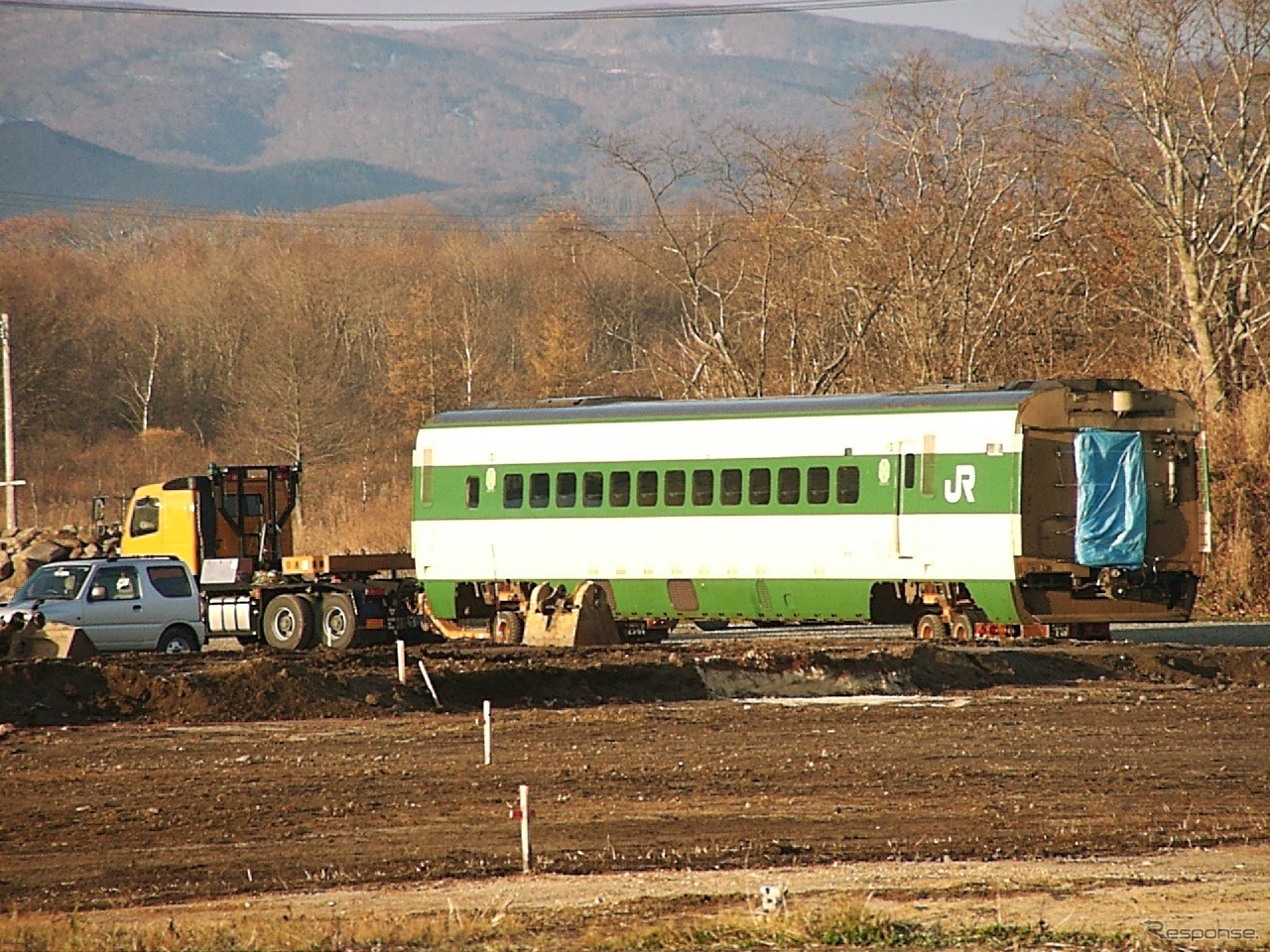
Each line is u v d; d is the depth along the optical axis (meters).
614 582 127.56
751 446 121.75
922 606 119.56
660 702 93.75
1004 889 47.28
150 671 96.94
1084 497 112.06
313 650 130.75
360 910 46.53
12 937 42.25
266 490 150.12
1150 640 128.12
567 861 52.75
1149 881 48.28
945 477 112.88
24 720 85.62
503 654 112.31
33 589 120.50
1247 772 68.19
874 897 46.41
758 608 121.69
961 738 77.38
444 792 65.25
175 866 53.47
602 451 128.62
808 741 76.88
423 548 137.00
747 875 50.19
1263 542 159.12
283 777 69.00
